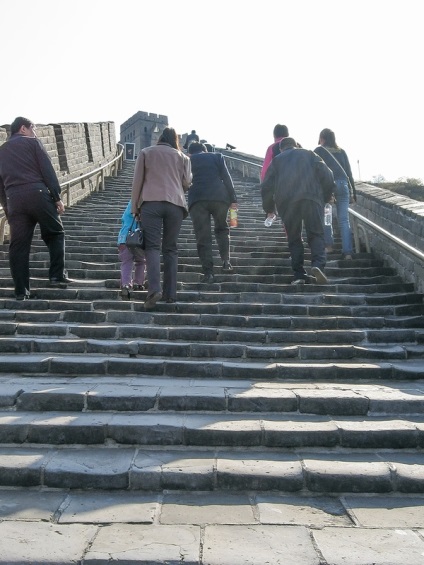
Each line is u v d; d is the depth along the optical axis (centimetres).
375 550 238
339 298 609
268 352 470
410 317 568
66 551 234
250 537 247
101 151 1689
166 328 508
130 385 396
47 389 376
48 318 539
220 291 650
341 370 429
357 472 295
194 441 328
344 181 794
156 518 263
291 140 706
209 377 430
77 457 311
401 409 363
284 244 869
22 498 281
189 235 908
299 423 342
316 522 262
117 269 730
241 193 1488
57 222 616
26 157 595
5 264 718
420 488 292
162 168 574
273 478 292
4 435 328
